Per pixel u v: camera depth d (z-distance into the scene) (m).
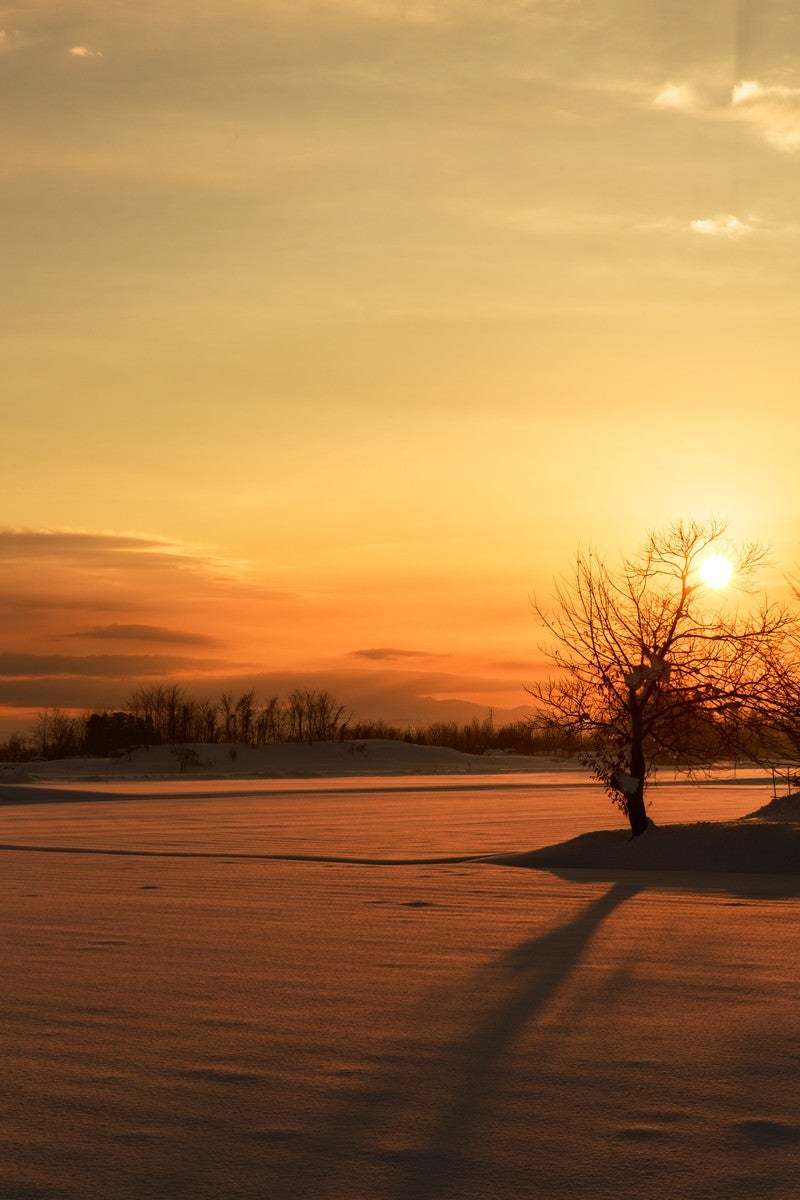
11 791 53.22
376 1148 6.90
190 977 11.96
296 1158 6.75
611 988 11.34
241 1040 9.40
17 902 18.05
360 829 33.25
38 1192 6.28
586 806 43.97
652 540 26.22
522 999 10.87
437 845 27.95
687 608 25.95
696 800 47.81
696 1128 7.20
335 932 14.90
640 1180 6.38
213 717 107.69
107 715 107.00
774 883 20.28
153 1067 8.63
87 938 14.49
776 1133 7.10
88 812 42.28
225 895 18.81
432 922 15.76
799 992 11.13
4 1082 8.28
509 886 19.95
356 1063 8.70
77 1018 10.17
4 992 11.26
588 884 20.19
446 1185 6.33
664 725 25.69
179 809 43.59
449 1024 9.90
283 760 93.31
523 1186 6.31
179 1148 6.93
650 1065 8.59
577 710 26.05
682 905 17.45
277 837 30.59
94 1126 7.32
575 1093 7.92
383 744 102.81
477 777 74.94
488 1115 7.48
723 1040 9.31
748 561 26.06
